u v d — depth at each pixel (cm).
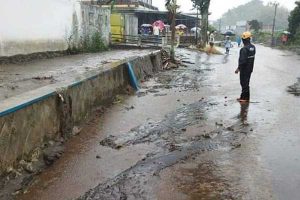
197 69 2141
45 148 738
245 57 1170
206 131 883
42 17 1891
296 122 956
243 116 1020
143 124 956
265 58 3225
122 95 1322
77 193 589
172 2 2291
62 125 823
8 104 650
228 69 2175
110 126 941
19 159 648
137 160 714
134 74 1526
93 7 2542
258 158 709
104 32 2773
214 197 563
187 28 4847
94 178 641
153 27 3791
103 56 2047
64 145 793
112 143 808
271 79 1772
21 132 655
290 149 755
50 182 626
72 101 882
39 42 1870
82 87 956
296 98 1284
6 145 607
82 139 838
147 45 2978
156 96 1331
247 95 1215
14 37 1648
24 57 1717
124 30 3388
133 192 584
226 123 950
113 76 1258
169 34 3638
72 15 2238
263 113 1053
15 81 1089
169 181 619
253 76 1869
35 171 656
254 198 557
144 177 636
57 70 1365
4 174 600
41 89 805
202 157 718
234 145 780
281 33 6706
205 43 3750
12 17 1625
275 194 568
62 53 2116
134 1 4216
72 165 694
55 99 796
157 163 695
